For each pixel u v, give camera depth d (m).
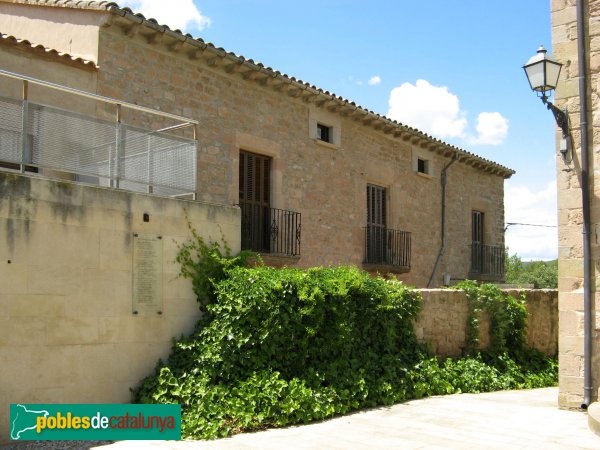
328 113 13.54
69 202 6.69
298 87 12.12
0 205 6.14
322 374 7.92
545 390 10.20
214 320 7.55
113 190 7.11
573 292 8.06
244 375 7.33
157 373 7.28
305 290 7.84
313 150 13.08
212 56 10.67
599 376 7.81
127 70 9.69
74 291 6.65
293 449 5.93
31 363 6.27
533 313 12.39
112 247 7.03
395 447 6.05
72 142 6.97
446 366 10.09
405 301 9.76
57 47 9.84
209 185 10.73
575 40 8.21
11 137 6.43
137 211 7.30
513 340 11.77
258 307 7.47
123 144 7.50
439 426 7.01
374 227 14.67
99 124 7.26
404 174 15.80
